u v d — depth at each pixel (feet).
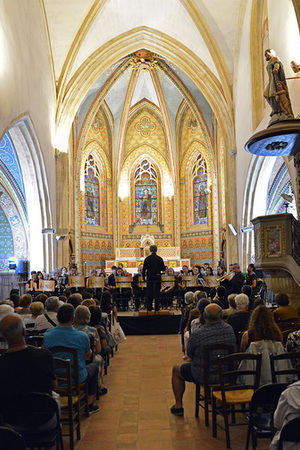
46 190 53.47
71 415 13.73
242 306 19.02
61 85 58.44
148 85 83.82
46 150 53.06
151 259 41.42
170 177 89.61
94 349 18.99
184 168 88.28
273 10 39.47
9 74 37.32
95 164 85.81
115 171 87.25
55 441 12.23
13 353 11.21
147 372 24.36
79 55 58.75
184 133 87.40
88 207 83.97
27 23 44.39
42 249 54.08
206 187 85.25
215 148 80.12
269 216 27.50
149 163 91.15
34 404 10.62
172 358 28.27
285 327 18.86
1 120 35.01
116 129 85.87
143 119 89.61
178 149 88.28
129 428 15.57
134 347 33.01
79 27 55.36
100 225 86.22
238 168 58.13
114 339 28.37
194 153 86.38
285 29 35.96
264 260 27.58
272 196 67.97
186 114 86.07
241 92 55.31
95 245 83.92
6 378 11.02
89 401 17.33
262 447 13.60
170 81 79.36
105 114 84.38
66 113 59.72
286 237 27.02
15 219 63.10
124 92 81.82
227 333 15.70
